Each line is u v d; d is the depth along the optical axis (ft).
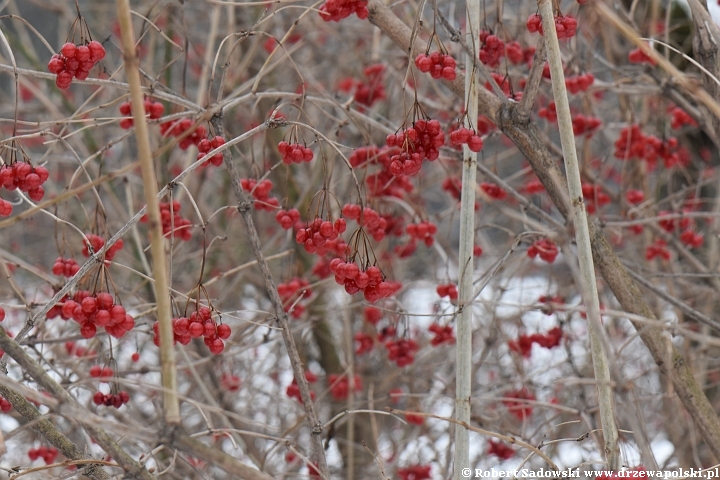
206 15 22.12
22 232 26.14
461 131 10.22
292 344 11.09
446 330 15.58
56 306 12.35
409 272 25.75
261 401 21.95
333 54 22.72
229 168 11.26
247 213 11.18
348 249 10.71
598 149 23.36
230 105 11.60
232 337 17.87
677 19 19.99
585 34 20.21
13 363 16.56
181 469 15.37
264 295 22.31
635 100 19.48
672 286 17.63
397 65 16.81
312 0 19.77
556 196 11.32
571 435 18.93
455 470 10.46
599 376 9.24
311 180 19.06
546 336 16.47
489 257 24.44
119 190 24.66
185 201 20.92
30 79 24.45
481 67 10.68
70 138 20.88
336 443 20.85
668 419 18.43
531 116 11.31
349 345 17.56
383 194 15.40
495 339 18.42
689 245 17.17
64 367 15.10
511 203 21.36
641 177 18.83
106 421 7.57
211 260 23.75
